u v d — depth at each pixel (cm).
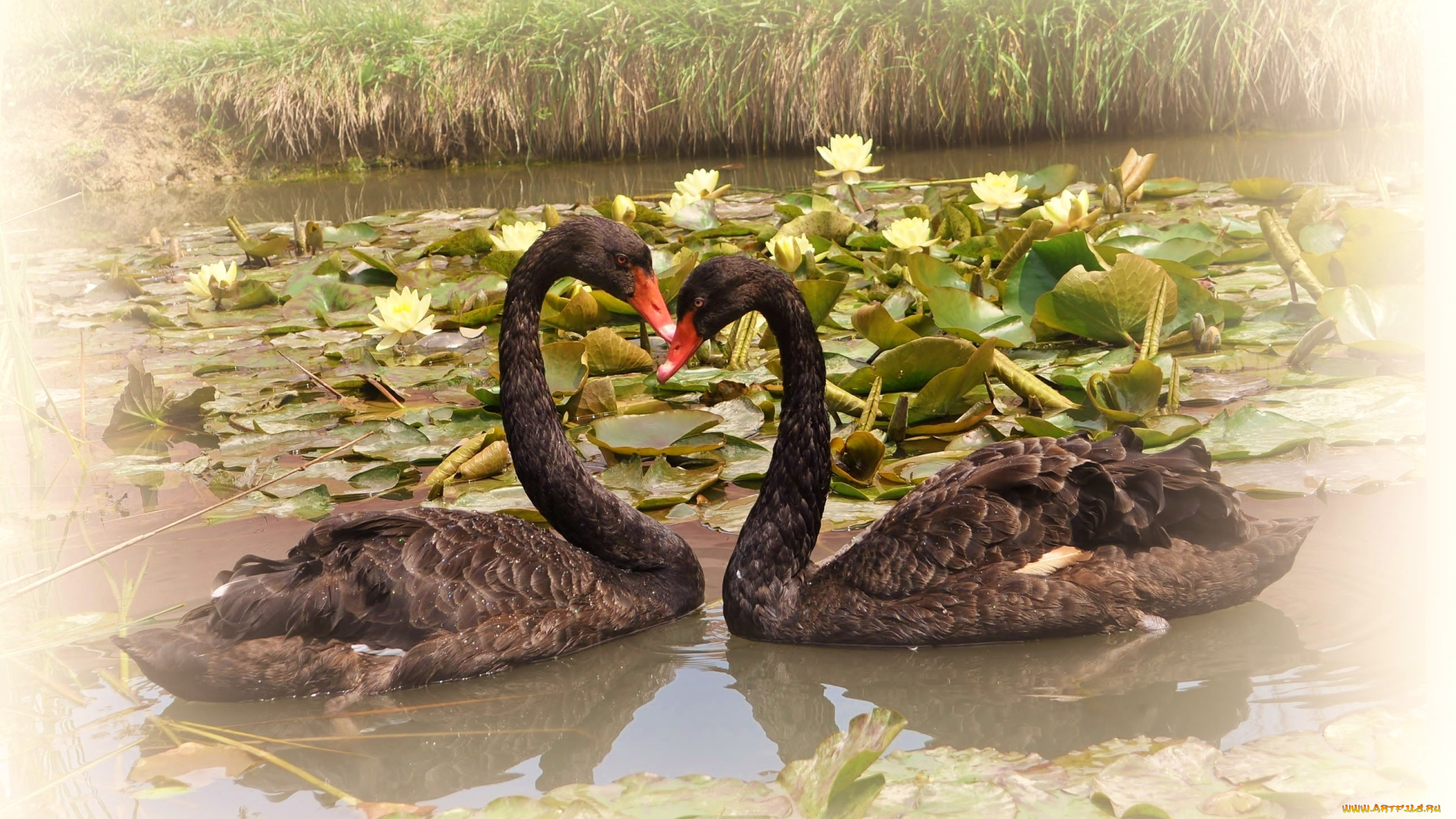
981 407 543
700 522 482
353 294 827
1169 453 404
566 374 609
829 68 1443
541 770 317
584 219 432
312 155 1554
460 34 1548
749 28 1462
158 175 1526
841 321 704
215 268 845
